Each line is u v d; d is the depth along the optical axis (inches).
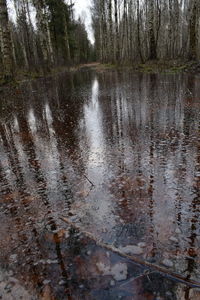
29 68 806.5
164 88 350.9
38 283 59.9
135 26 1235.9
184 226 75.7
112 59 1131.9
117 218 81.8
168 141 146.6
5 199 97.9
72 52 1439.5
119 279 59.2
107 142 153.3
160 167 114.7
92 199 93.7
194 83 372.2
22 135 180.9
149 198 91.6
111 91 367.9
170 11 903.7
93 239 73.1
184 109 218.5
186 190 94.9
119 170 115.0
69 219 83.0
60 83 552.1
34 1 858.8
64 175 113.9
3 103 327.3
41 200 95.3
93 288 57.2
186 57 665.0
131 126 182.7
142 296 54.4
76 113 239.1
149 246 68.9
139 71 703.7
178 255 65.2
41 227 80.0
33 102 320.5
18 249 71.5
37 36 1141.1
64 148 148.3
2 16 439.5
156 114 210.5
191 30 605.0
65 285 58.6
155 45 785.6
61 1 1186.6
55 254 68.6
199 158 120.7
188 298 53.4
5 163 132.4
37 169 122.1
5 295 57.5
